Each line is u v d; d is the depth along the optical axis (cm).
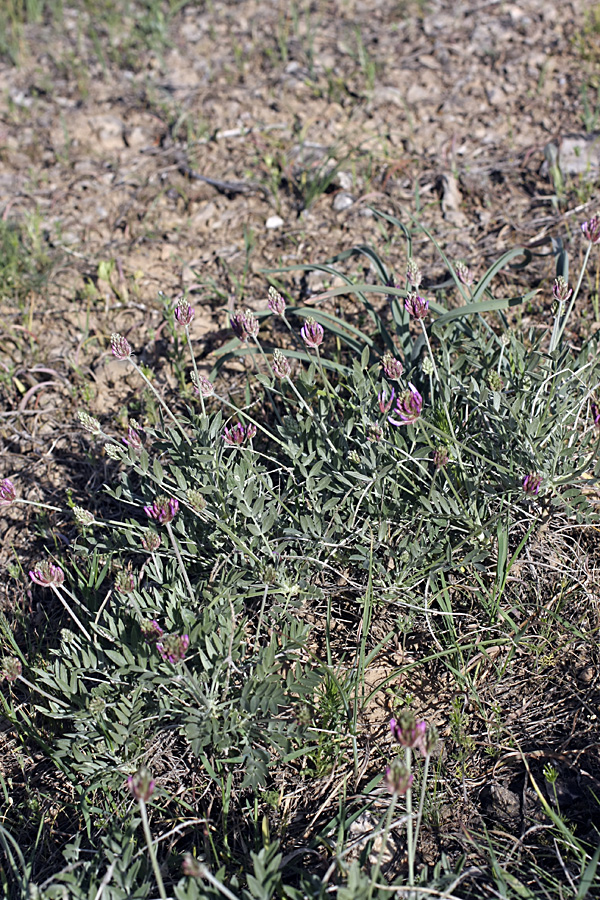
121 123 518
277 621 247
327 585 261
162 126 516
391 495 261
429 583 246
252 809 219
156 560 241
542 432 256
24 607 284
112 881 196
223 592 232
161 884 174
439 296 366
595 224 258
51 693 246
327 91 521
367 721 236
